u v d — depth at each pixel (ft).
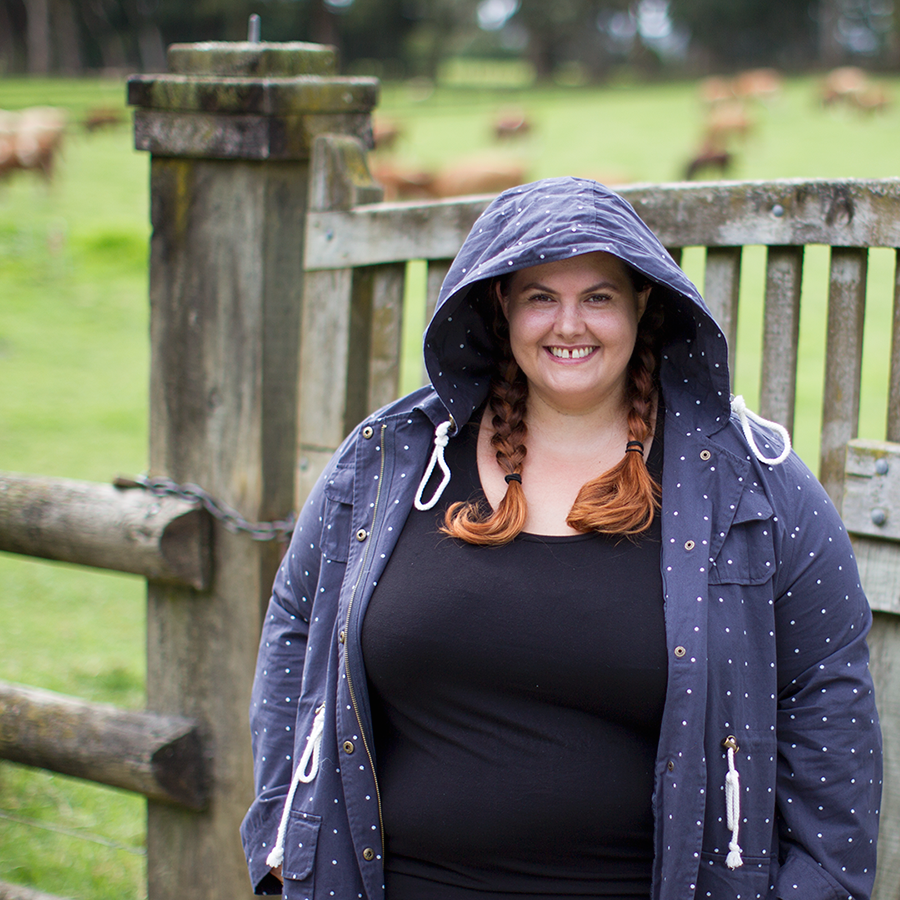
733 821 5.04
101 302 36.73
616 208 5.21
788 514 5.21
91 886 9.38
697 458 5.27
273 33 198.18
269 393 7.78
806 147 75.20
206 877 8.34
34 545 8.21
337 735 5.50
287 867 5.61
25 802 10.73
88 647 14.83
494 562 5.23
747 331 29.04
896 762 6.56
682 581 5.03
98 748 8.10
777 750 5.28
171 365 8.00
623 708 5.11
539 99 141.08
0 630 15.39
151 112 7.72
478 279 5.11
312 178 7.61
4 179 56.54
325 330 7.71
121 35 207.41
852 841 5.16
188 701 8.21
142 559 7.84
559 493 5.45
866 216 6.29
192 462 8.01
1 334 32.71
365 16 196.03
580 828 5.20
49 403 26.68
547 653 5.08
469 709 5.27
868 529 6.47
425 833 5.35
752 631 5.10
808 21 189.57
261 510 7.84
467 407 5.64
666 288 5.38
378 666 5.37
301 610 6.00
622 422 5.60
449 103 136.05
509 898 5.29
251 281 7.64
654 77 192.03
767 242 6.56
